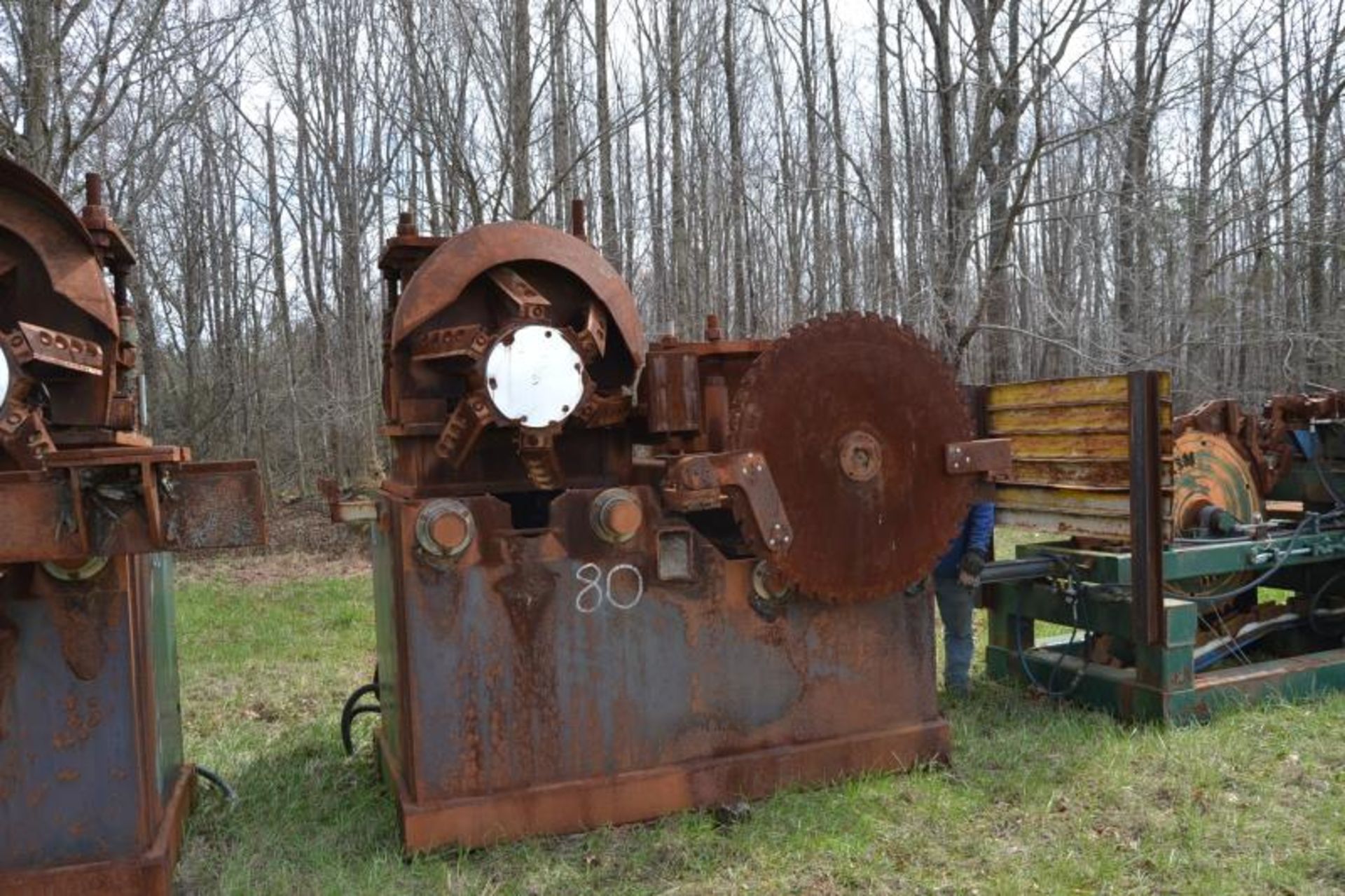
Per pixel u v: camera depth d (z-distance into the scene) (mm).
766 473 3822
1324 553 5789
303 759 4961
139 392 4312
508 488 4031
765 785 4109
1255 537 5730
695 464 3711
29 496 2930
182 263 18438
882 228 12008
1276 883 3484
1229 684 5227
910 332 4148
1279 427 6285
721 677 4059
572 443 4172
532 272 3781
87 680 3189
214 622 8656
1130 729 5086
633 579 3912
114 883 3188
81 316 3193
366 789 4492
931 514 4230
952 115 11500
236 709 5957
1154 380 5000
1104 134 11617
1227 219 13281
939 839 3836
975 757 4637
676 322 13250
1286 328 16125
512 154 9781
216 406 17250
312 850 3812
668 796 3943
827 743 4227
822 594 4055
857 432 4055
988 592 6211
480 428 3535
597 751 3869
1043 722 5219
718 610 4051
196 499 3072
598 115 13008
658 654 3955
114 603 3205
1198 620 6078
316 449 21625
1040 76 10297
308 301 20281
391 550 3861
